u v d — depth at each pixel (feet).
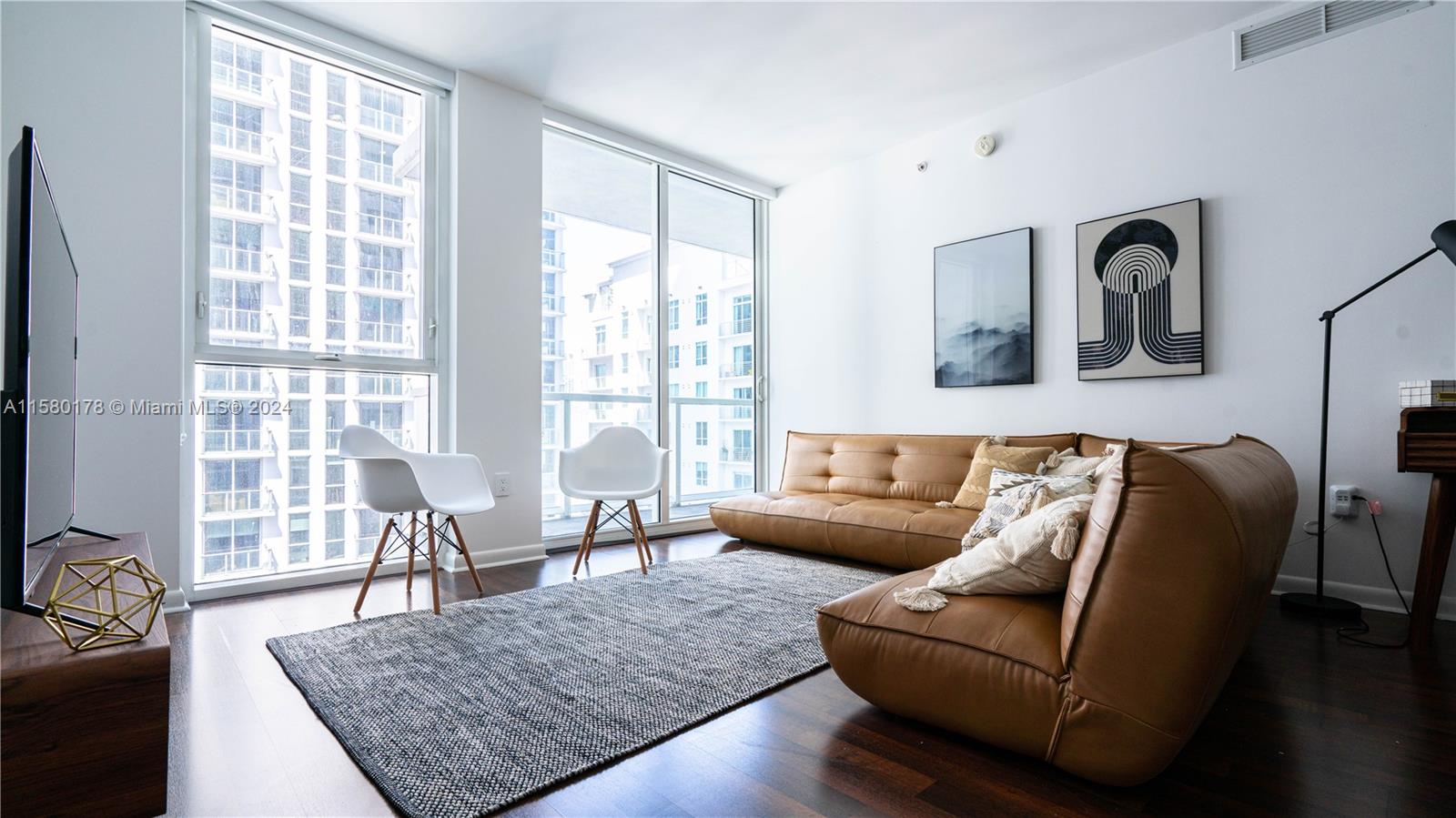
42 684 3.45
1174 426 11.18
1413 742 5.44
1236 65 10.58
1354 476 9.52
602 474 12.62
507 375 12.42
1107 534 4.63
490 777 4.88
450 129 12.22
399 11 10.23
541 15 10.37
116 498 8.65
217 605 9.37
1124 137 11.83
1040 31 10.88
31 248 3.97
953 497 12.50
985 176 13.79
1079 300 12.25
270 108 10.48
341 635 7.98
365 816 4.49
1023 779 4.91
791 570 11.56
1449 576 8.87
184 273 9.44
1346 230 9.62
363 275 11.34
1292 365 10.03
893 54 11.53
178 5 9.21
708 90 12.80
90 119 8.55
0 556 3.90
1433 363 8.95
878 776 4.96
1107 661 4.57
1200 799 4.64
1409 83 9.18
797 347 17.46
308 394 10.80
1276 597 9.88
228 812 4.51
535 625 8.39
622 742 5.41
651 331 15.65
